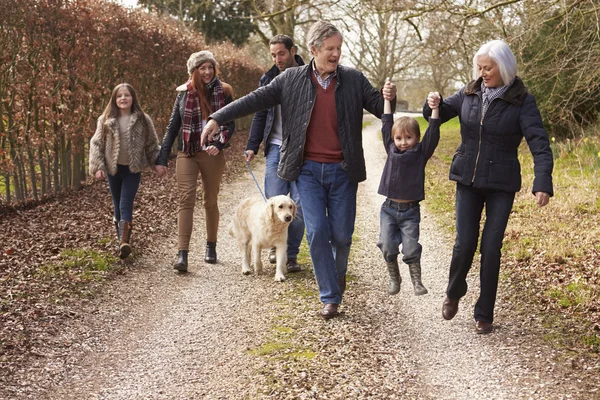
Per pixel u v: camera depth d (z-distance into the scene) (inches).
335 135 178.2
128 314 194.4
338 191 181.0
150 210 344.5
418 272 181.2
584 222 307.9
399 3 439.8
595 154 493.7
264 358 157.3
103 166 246.5
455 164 170.2
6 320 175.5
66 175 383.6
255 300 206.5
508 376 147.5
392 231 183.3
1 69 312.7
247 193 439.8
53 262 231.3
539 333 172.7
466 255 171.3
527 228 300.4
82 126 384.5
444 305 180.1
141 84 511.2
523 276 227.3
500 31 455.2
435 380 147.4
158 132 577.0
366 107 183.6
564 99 560.4
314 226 178.2
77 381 147.3
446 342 170.4
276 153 240.1
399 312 195.2
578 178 427.2
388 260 186.1
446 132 1020.5
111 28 422.3
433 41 528.4
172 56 568.7
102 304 199.9
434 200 401.1
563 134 644.1
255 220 228.5
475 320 176.6
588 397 134.0
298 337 170.6
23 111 330.0
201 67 238.2
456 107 175.2
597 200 353.7
